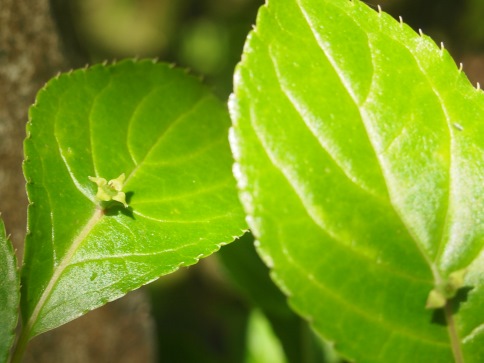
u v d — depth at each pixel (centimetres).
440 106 9
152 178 11
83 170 11
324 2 9
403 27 9
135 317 18
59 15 16
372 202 9
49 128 11
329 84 9
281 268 8
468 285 9
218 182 11
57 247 10
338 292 8
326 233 8
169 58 37
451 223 9
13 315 10
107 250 10
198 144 11
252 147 8
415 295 9
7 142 15
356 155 9
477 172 9
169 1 37
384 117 9
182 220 10
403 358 8
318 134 9
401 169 9
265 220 8
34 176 10
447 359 9
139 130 11
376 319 8
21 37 15
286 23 9
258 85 9
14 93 15
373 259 9
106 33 38
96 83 11
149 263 10
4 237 10
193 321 29
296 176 8
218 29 34
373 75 9
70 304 10
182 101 12
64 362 17
